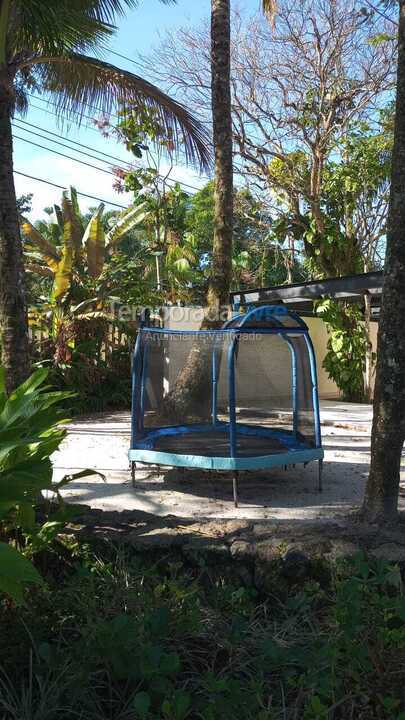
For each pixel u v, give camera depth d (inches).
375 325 715.4
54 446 154.5
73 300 542.9
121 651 123.4
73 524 180.9
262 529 177.2
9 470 136.0
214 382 292.0
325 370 655.1
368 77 713.0
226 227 360.8
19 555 113.2
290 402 266.8
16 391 158.7
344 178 727.7
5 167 221.9
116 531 176.7
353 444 355.3
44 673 128.0
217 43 360.8
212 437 263.0
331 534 170.4
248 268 957.2
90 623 135.1
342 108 727.1
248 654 135.4
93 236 554.9
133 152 457.4
